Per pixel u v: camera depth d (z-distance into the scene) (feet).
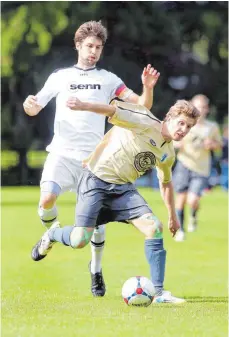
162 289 53.67
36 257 58.49
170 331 43.88
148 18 231.71
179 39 236.22
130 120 51.52
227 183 209.26
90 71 60.03
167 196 55.52
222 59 250.16
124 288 52.49
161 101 241.55
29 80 233.14
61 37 226.58
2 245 89.97
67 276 67.67
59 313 49.44
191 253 81.97
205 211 135.74
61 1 216.74
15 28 214.69
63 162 59.00
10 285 62.49
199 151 101.14
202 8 242.78
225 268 71.72
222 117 259.60
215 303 54.03
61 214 124.57
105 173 53.01
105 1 225.97
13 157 247.09
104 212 54.08
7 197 174.19
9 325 45.57
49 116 240.12
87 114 59.41
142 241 92.43
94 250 57.57
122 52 234.79
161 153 52.80
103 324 45.80
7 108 237.04
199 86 249.75
